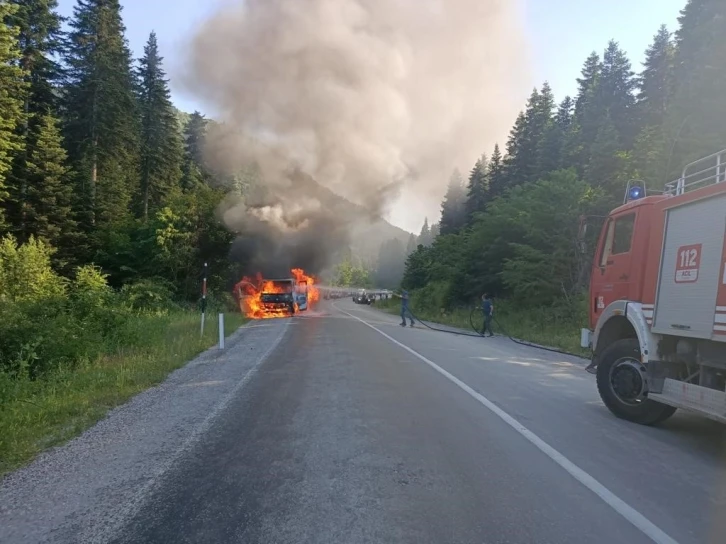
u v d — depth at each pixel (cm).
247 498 434
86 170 3819
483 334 2108
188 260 3048
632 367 700
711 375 610
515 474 492
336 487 457
